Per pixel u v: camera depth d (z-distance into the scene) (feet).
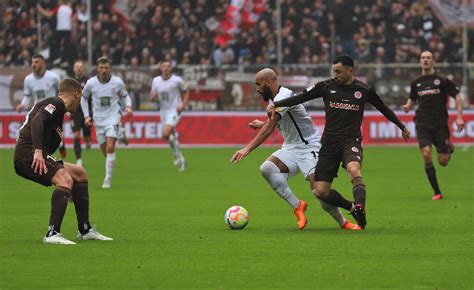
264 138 98.73
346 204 99.40
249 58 264.52
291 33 265.13
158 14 264.93
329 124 98.17
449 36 267.80
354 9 266.77
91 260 79.10
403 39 266.98
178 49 264.31
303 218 101.71
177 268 75.20
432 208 124.36
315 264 77.00
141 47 263.49
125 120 257.14
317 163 98.53
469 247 86.74
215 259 79.66
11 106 253.24
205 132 258.16
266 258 80.28
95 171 190.90
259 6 266.36
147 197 140.15
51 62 259.39
